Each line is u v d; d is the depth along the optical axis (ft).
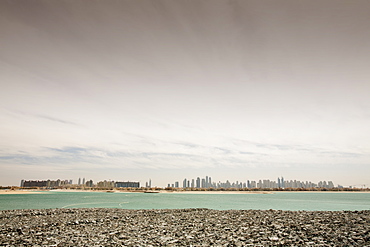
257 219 84.07
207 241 52.90
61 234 61.87
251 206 186.19
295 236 56.08
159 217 93.50
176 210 119.24
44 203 209.77
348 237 53.57
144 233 62.59
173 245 49.90
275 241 51.88
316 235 56.49
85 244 51.31
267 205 197.77
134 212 110.63
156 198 333.01
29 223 78.74
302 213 99.09
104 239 55.88
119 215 99.50
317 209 159.94
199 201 257.75
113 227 72.02
